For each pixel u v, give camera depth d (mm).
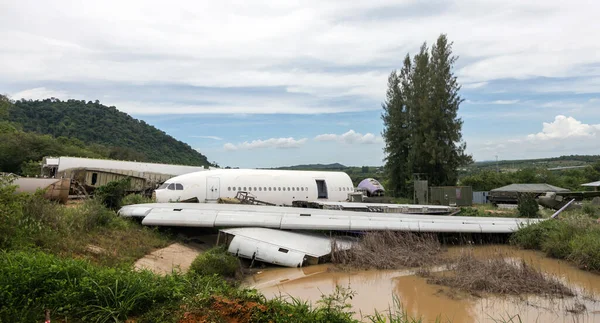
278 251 15930
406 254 16344
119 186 24438
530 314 9930
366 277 13891
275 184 29109
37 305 6723
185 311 6922
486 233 20250
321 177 32312
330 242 17219
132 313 7133
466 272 13375
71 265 8000
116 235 15992
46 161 37750
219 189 26812
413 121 48781
